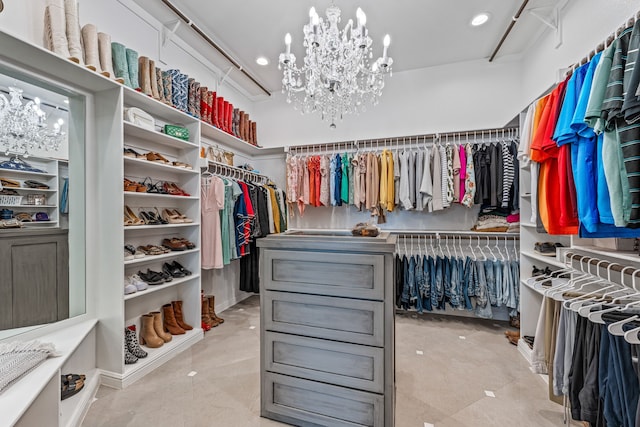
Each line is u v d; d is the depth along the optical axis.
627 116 1.01
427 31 2.71
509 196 2.80
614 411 1.07
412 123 3.45
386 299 1.32
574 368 1.29
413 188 3.10
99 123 1.96
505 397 1.73
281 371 1.51
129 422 1.51
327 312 1.42
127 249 2.07
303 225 3.95
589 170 1.28
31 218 1.67
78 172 1.88
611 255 1.42
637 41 1.00
